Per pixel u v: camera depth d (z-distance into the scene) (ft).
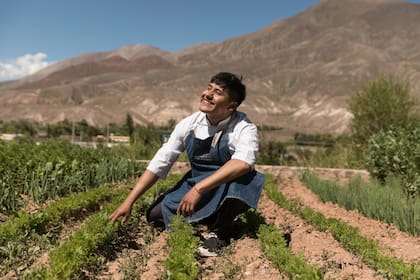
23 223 15.21
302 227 19.01
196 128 15.44
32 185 21.38
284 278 12.67
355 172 36.47
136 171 32.19
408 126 31.76
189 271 12.03
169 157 15.79
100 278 12.26
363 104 43.50
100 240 14.24
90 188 25.29
